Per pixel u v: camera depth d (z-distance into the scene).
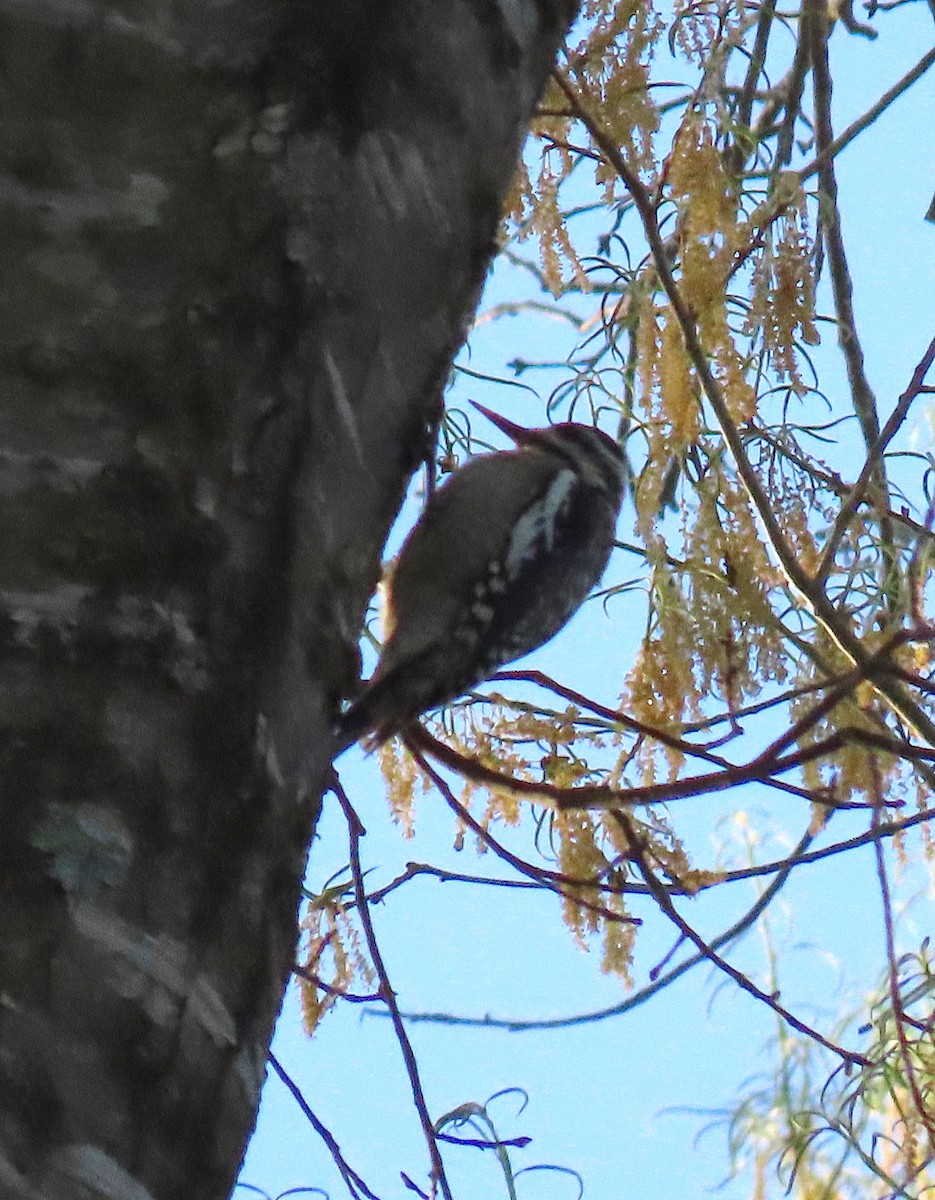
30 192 5.00
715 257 8.80
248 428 5.08
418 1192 8.53
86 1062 4.16
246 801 4.77
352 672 5.53
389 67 5.84
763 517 8.92
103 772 4.43
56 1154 4.04
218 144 5.27
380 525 5.87
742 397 8.77
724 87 9.20
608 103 9.08
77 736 4.43
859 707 9.35
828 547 9.18
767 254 9.01
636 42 9.10
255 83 5.39
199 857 4.57
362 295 5.66
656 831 9.21
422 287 6.00
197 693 4.70
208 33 5.36
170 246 5.10
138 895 4.39
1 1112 3.99
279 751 4.98
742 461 8.81
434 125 6.02
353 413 5.60
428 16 6.05
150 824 4.47
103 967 4.25
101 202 5.05
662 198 9.31
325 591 5.34
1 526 4.60
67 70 5.14
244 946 4.69
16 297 4.88
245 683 4.84
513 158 6.58
